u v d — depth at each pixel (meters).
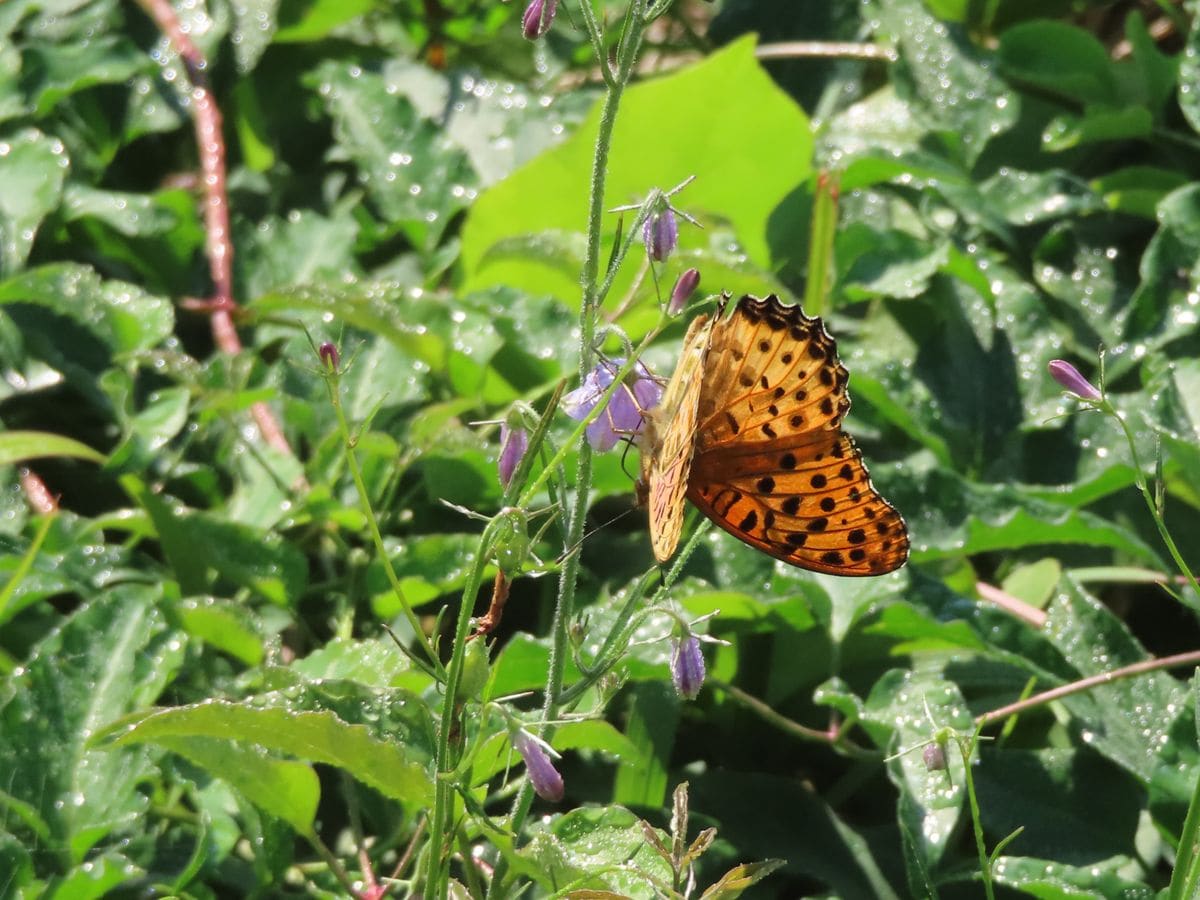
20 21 1.21
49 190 1.15
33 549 1.04
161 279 1.17
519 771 1.07
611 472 1.09
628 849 1.02
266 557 1.08
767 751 1.09
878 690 1.06
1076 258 1.17
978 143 1.19
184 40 1.20
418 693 1.05
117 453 1.09
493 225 1.15
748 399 0.99
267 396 1.10
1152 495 1.11
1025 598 1.10
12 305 1.12
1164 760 1.05
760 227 1.17
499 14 1.35
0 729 1.03
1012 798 1.06
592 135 1.13
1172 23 1.26
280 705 1.01
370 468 1.10
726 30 1.32
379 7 1.33
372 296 1.10
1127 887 1.03
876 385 1.12
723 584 1.09
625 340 0.98
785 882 1.05
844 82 1.26
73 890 1.01
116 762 1.03
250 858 1.05
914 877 1.04
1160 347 1.13
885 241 1.15
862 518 1.00
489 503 1.11
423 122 1.19
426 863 1.02
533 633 1.10
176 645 1.05
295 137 1.24
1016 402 1.14
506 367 1.12
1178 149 1.19
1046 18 1.26
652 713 1.07
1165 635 1.12
